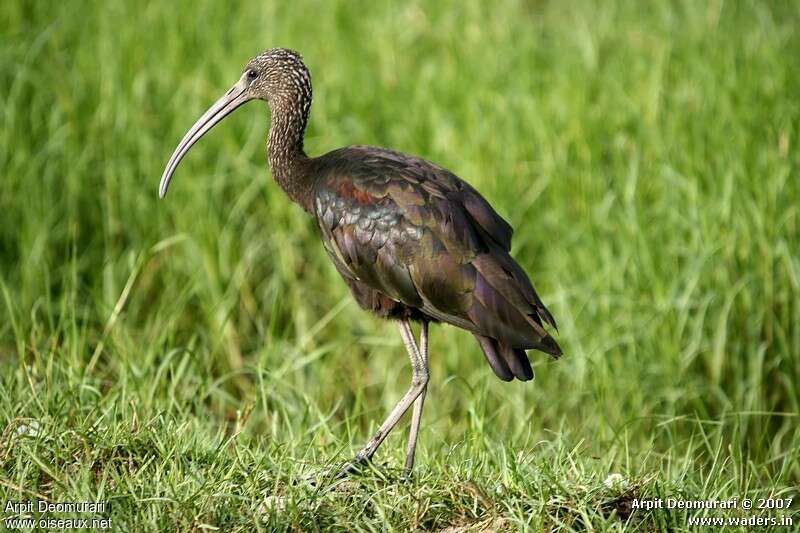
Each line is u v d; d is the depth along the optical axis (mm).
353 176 9219
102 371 11523
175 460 8258
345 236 9172
